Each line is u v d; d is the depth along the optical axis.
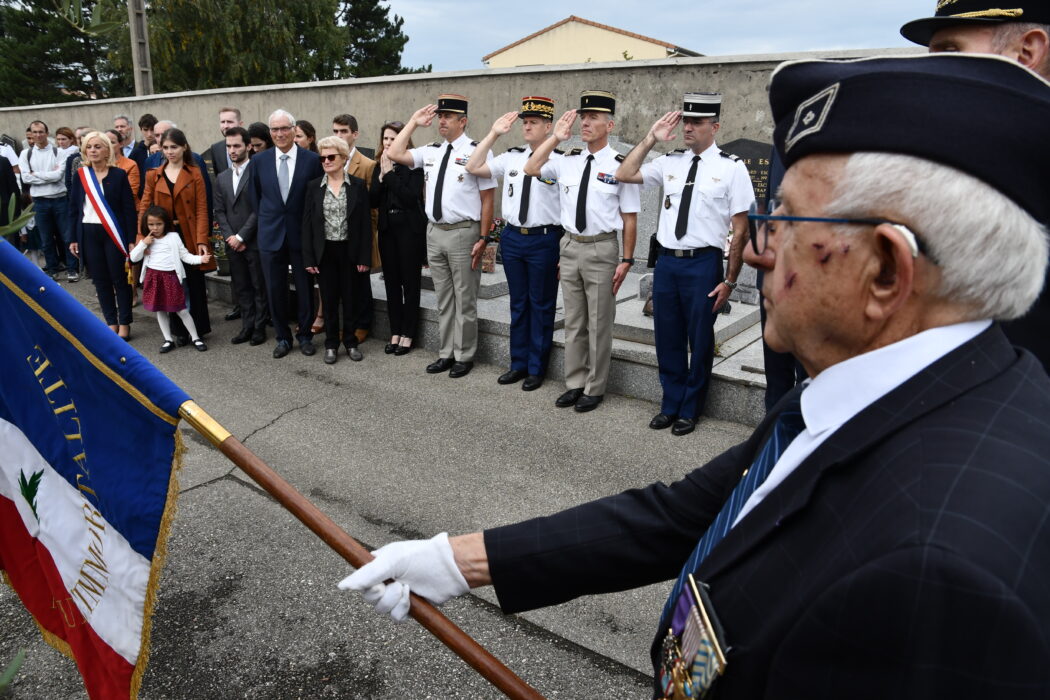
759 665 0.72
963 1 1.95
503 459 4.24
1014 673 0.56
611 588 1.20
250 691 2.49
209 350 6.34
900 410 0.72
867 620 0.61
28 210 1.10
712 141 4.32
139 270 6.71
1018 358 0.77
